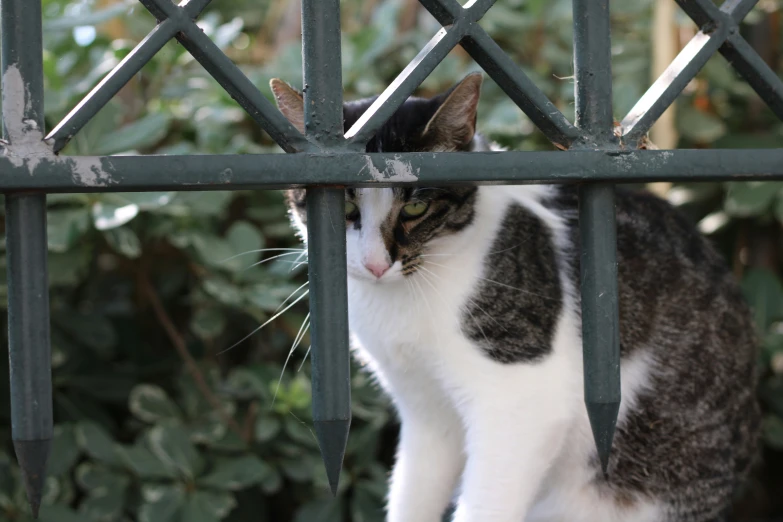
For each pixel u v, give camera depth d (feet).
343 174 3.72
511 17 10.94
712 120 10.44
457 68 10.81
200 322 9.63
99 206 8.43
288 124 3.72
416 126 6.61
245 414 10.00
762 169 4.06
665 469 7.46
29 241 3.59
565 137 3.98
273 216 10.45
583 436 7.21
